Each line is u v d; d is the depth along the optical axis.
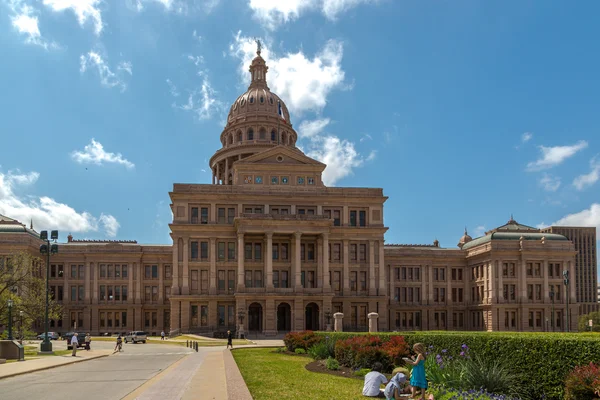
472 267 123.25
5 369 39.12
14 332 74.94
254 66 149.38
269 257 95.50
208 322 96.69
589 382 20.33
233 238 99.81
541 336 25.72
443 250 125.44
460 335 30.23
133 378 33.62
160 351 63.16
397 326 120.75
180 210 99.75
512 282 113.25
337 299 99.31
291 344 51.84
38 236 117.25
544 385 23.56
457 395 21.25
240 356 47.69
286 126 141.88
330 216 103.25
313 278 101.00
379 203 104.31
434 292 123.44
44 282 79.94
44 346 58.66
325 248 97.00
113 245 117.56
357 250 102.44
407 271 122.69
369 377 24.44
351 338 39.16
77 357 52.06
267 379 29.67
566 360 22.80
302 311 94.19
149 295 117.94
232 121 142.50
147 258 118.75
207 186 101.00
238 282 94.62
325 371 34.78
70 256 116.94
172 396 24.95
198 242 99.44
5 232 107.94
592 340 22.03
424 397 21.94
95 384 30.84
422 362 22.27
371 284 101.38
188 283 97.75
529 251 112.88
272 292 94.12
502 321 111.81
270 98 142.75
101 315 116.19
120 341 63.88
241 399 22.80
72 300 116.25
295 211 102.19
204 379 30.52
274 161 105.62
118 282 116.94
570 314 112.81
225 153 137.38
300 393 24.62
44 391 28.25
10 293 72.69
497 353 26.55
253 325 100.31
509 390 23.95
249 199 101.31
